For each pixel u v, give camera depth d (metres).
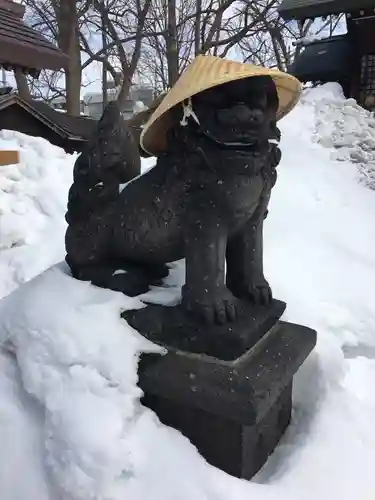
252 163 1.21
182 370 1.26
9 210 3.58
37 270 2.92
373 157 4.57
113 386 1.24
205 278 1.32
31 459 1.24
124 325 1.36
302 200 3.89
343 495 1.23
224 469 1.28
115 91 14.52
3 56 3.85
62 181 4.07
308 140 4.91
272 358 1.34
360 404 1.56
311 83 6.89
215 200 1.26
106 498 1.10
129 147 1.48
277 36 12.09
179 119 1.25
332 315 2.19
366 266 2.92
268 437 1.40
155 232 1.39
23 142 4.56
